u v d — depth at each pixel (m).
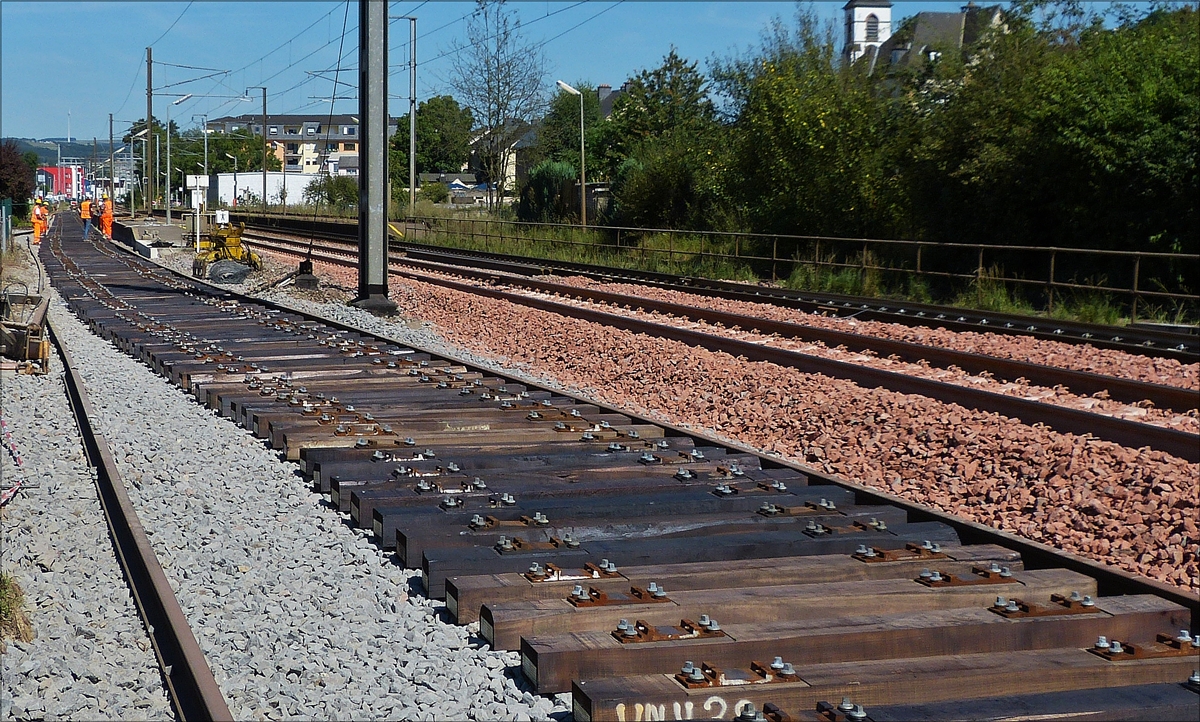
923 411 10.91
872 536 6.77
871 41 87.62
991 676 4.73
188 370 13.12
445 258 34.81
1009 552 6.48
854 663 4.81
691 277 25.72
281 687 4.93
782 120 32.41
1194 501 7.98
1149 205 21.67
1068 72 23.64
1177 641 5.07
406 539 6.50
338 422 9.93
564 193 50.41
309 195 84.81
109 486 8.28
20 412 11.52
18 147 70.19
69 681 5.22
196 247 40.91
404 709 4.75
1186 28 24.33
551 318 18.86
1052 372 12.66
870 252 26.94
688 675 4.59
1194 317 19.50
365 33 21.78
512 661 5.21
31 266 33.94
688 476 8.17
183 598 6.05
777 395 12.33
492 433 9.69
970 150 25.31
